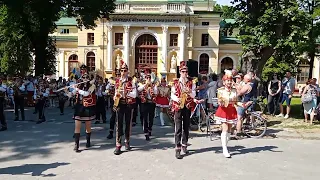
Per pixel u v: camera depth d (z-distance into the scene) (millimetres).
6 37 33188
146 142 9992
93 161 7875
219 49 50156
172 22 47469
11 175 6832
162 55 47844
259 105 14883
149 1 47906
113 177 6730
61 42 53344
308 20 13562
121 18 47844
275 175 7020
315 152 8984
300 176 6992
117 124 8648
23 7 27969
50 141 10000
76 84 8938
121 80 8844
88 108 8891
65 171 7102
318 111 13719
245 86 10609
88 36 50469
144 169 7277
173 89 8445
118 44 48906
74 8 30125
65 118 15172
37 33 30281
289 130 11695
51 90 19656
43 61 30828
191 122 12352
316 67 46031
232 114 8438
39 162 7789
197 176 6852
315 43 16953
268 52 14719
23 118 14508
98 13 30578
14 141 9961
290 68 28000
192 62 15633
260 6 14211
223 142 8438
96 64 49844
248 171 7246
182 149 8680
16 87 14523
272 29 13664
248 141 10188
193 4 51906
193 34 49219
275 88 15297
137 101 12648
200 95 13297
